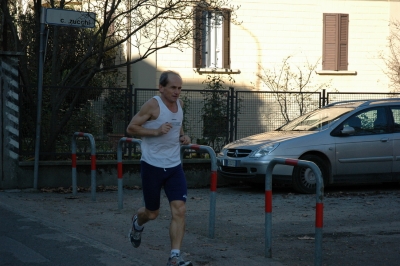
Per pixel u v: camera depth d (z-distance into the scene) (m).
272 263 6.71
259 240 7.95
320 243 6.06
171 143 6.10
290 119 14.55
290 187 13.37
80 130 13.15
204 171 13.88
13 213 9.44
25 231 8.07
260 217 9.65
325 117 13.06
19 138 12.43
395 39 21.58
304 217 9.66
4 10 13.28
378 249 7.52
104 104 13.27
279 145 11.99
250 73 20.62
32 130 12.64
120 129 13.38
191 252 7.16
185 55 19.98
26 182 12.45
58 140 13.01
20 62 12.88
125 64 13.84
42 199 11.14
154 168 6.08
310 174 12.19
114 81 19.23
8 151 12.27
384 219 9.55
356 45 21.47
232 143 12.98
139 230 6.58
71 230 8.19
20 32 16.92
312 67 21.09
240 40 20.48
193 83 20.11
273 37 20.69
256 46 20.59
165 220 9.24
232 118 14.16
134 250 7.13
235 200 11.50
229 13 17.16
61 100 12.95
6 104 12.19
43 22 11.70
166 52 19.80
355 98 15.27
